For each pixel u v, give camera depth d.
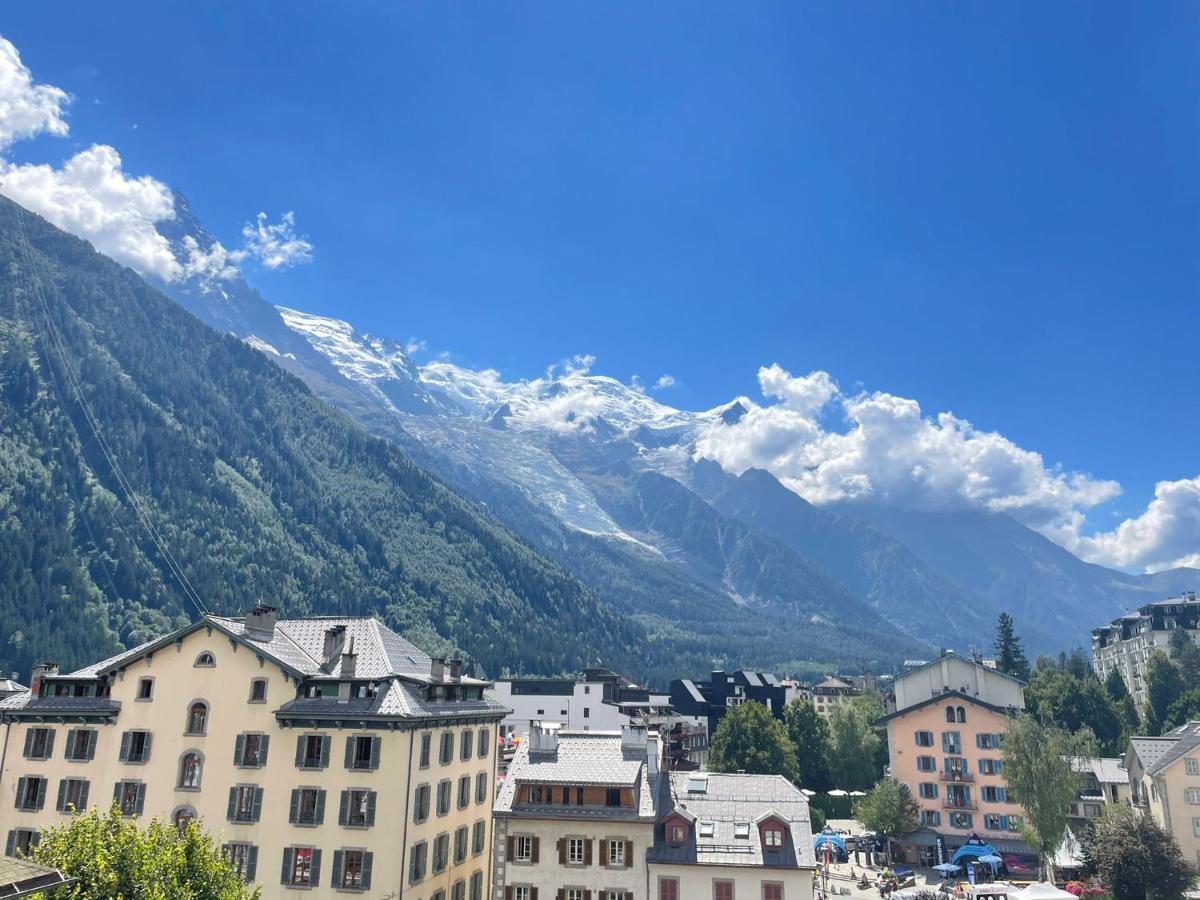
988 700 122.75
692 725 184.38
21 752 62.78
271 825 57.34
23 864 28.34
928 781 109.00
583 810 60.84
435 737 62.09
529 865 60.16
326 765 57.75
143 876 39.16
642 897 58.47
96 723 62.31
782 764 120.81
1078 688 154.38
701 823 61.91
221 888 41.91
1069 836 93.31
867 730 136.62
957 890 86.00
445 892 61.66
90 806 60.47
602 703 170.00
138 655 62.78
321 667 63.00
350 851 56.00
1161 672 163.62
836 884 92.62
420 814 58.44
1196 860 88.69
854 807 119.19
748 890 57.72
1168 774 92.00
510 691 173.75
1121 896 76.38
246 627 63.75
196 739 60.28
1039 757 88.50
